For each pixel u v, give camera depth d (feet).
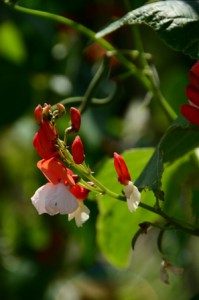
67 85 3.10
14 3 2.15
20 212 3.86
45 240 3.76
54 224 3.75
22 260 3.76
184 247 3.13
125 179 1.78
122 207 2.30
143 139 3.13
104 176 2.25
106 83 2.98
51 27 3.18
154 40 2.94
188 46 1.77
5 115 3.11
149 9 1.80
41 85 3.12
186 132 1.96
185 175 2.29
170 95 2.74
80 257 3.71
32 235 3.78
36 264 3.74
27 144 3.47
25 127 3.46
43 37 3.17
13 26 3.20
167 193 2.32
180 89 2.74
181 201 2.67
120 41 2.96
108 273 4.01
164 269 1.92
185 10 1.80
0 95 3.11
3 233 3.82
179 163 2.24
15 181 3.96
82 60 3.11
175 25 1.78
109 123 3.12
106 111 3.11
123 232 2.35
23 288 3.69
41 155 1.77
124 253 2.40
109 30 1.80
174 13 1.79
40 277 3.72
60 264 3.76
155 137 3.13
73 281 3.81
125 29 2.95
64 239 3.75
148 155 2.22
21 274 3.71
